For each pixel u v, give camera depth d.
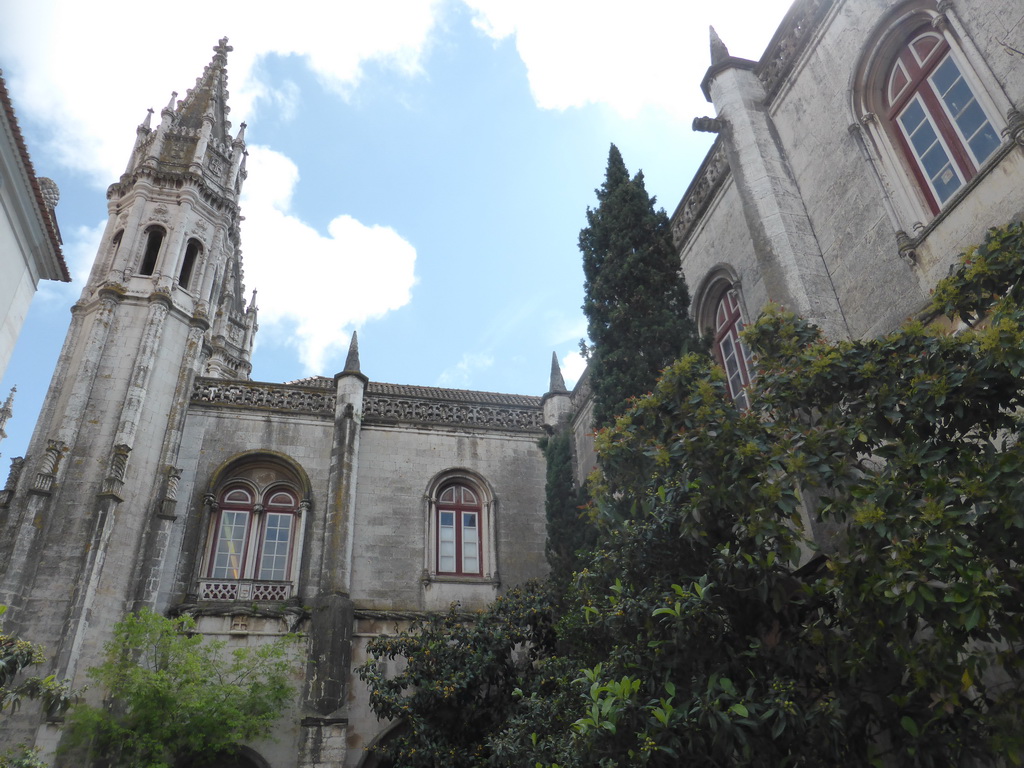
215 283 24.94
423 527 21.80
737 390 16.09
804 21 14.99
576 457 22.66
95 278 23.19
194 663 15.45
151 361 21.28
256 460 21.67
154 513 19.39
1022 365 7.07
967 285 8.05
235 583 19.66
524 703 13.85
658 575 10.70
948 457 7.87
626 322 15.76
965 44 11.07
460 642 17.34
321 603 19.23
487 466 23.42
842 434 8.69
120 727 15.03
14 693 12.26
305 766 16.72
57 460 19.05
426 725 16.38
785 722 7.98
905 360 8.35
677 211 19.59
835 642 8.55
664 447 10.24
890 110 12.88
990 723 7.37
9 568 17.27
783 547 8.83
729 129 15.88
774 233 14.03
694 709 8.34
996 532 7.11
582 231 17.89
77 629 16.97
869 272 12.55
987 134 10.89
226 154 27.47
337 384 23.41
